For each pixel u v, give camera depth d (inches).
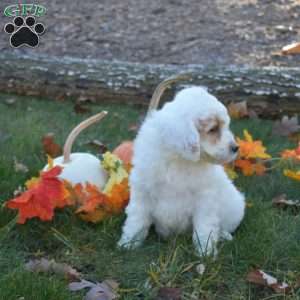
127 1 130.3
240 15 124.3
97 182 60.6
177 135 50.0
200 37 115.3
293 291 50.2
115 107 88.6
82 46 111.6
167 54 109.3
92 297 47.8
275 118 86.2
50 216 54.4
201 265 51.6
